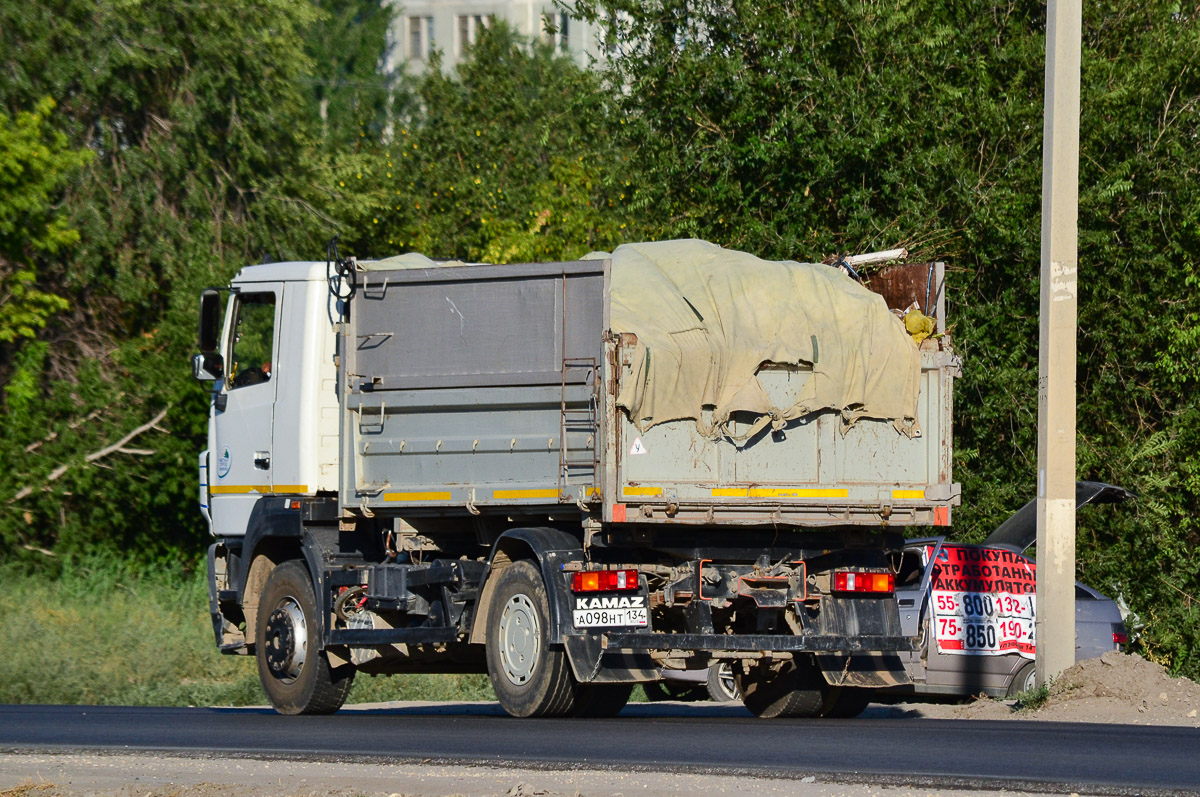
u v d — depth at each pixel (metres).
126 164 118.06
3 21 112.06
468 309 45.09
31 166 103.56
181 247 118.19
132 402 109.06
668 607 43.56
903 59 86.38
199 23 117.69
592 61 96.25
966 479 82.94
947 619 58.03
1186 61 84.69
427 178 155.75
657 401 41.81
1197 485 82.38
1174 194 82.00
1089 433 85.00
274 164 125.44
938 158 82.38
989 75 86.69
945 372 45.94
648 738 37.34
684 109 89.25
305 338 50.19
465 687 76.56
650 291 43.81
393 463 46.56
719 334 43.09
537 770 31.67
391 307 46.69
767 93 87.81
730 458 42.75
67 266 115.06
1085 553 82.31
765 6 89.00
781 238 85.12
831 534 45.31
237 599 52.38
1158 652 82.69
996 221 80.50
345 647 48.50
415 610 46.75
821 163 84.56
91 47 114.12
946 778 29.16
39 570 102.75
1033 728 40.38
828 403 43.81
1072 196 51.06
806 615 44.22
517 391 43.81
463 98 182.38
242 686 69.88
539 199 125.25
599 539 42.28
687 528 43.19
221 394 53.22
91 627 81.62
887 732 38.81
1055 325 50.94
